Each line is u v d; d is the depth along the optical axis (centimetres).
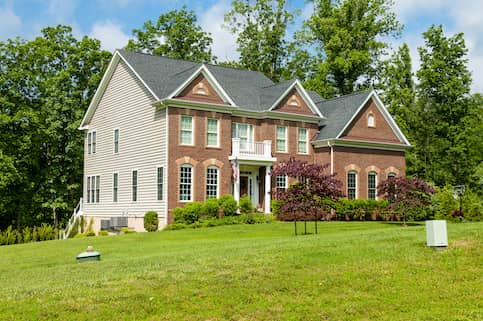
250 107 3756
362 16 5653
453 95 4856
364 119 4016
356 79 5766
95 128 4172
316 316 1095
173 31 5466
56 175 4691
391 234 1888
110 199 3912
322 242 1736
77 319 1068
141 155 3575
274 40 5884
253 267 1399
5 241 3628
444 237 1567
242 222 3284
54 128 4597
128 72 3766
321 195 2573
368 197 4006
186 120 3409
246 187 3753
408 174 5072
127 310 1107
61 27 4944
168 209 3303
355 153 3956
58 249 2359
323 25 5631
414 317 1085
